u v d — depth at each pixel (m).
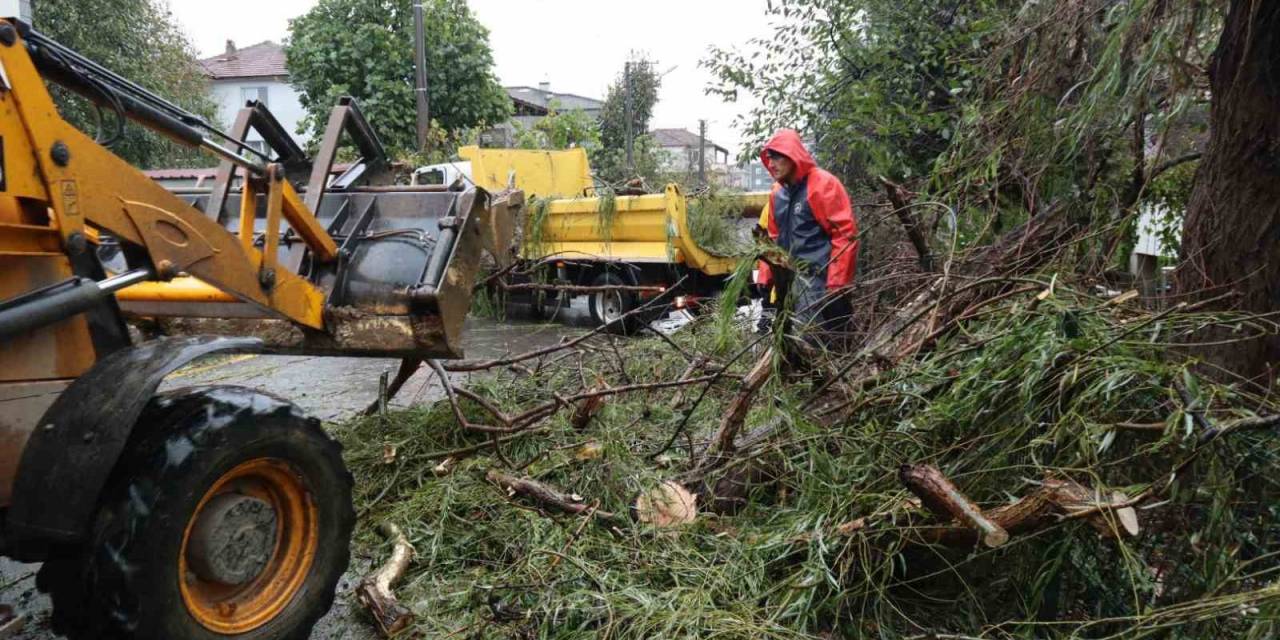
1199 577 2.34
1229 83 3.15
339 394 6.05
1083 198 4.34
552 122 18.48
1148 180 4.02
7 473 2.23
